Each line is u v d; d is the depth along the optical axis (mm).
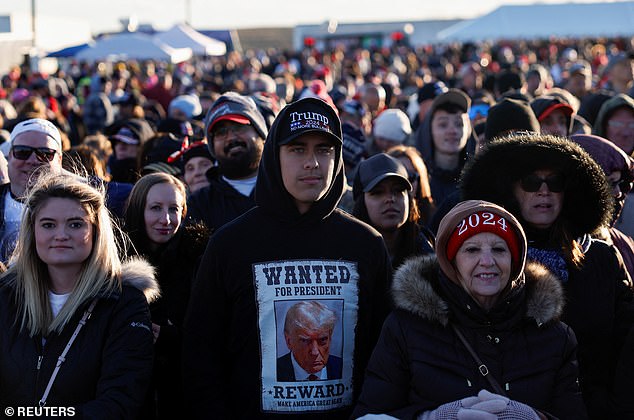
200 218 5582
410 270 3721
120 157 8211
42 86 19750
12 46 33938
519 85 12039
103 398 3588
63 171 4113
